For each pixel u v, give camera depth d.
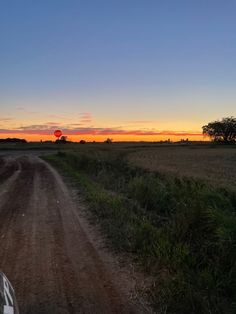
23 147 99.88
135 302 4.96
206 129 158.00
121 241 7.62
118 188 16.50
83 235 8.46
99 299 5.09
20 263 6.61
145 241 7.30
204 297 4.78
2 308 2.65
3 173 25.31
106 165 26.05
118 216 9.79
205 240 6.79
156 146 118.75
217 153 66.81
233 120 153.00
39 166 31.88
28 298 5.13
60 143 131.25
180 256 6.10
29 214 10.98
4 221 10.07
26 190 16.25
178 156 54.75
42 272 6.16
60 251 7.30
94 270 6.21
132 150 77.44
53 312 4.71
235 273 5.39
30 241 8.04
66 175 22.97
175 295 4.93
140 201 12.41
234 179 22.19
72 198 13.87
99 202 12.09
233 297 4.97
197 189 11.63
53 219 10.25
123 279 5.78
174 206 11.09
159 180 17.25
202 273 5.42
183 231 7.28
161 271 5.97
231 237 6.11
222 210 8.34
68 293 5.30
